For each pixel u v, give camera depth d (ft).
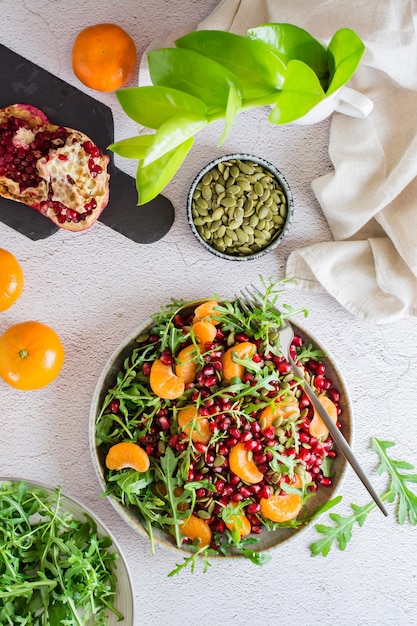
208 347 2.62
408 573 2.93
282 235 2.77
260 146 2.89
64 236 2.82
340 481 2.69
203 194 2.76
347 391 2.69
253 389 2.56
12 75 2.79
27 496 2.54
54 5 2.81
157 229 2.84
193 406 2.59
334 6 2.63
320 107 2.67
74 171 2.64
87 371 2.83
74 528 2.51
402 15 2.60
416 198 2.81
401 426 2.95
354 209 2.81
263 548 2.66
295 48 2.22
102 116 2.82
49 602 2.46
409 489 2.97
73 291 2.83
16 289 2.67
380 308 2.85
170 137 1.85
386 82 2.78
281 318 2.62
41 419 2.80
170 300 2.86
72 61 2.71
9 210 2.79
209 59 1.98
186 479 2.55
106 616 2.59
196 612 2.84
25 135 2.69
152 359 2.64
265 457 2.59
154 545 2.82
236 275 2.88
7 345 2.62
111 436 2.62
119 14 2.82
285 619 2.88
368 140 2.80
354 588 2.91
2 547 2.37
